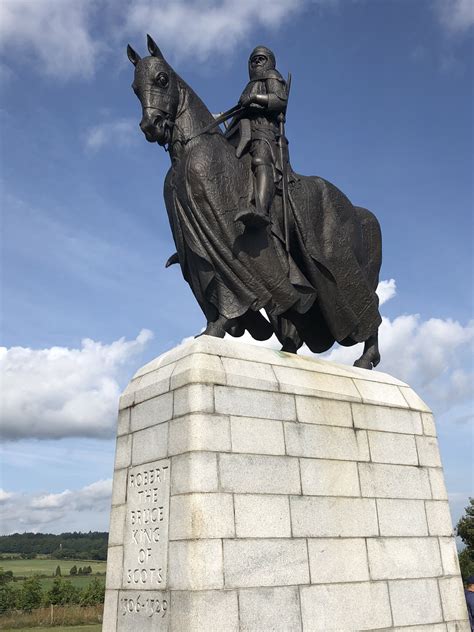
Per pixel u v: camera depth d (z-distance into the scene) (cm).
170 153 712
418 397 756
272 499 562
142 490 584
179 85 707
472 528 2788
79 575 5875
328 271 750
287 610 531
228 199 677
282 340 816
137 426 617
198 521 511
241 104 743
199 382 563
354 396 675
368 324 797
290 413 611
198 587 489
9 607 3431
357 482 633
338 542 591
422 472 698
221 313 673
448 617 644
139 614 539
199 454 535
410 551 645
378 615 590
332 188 799
